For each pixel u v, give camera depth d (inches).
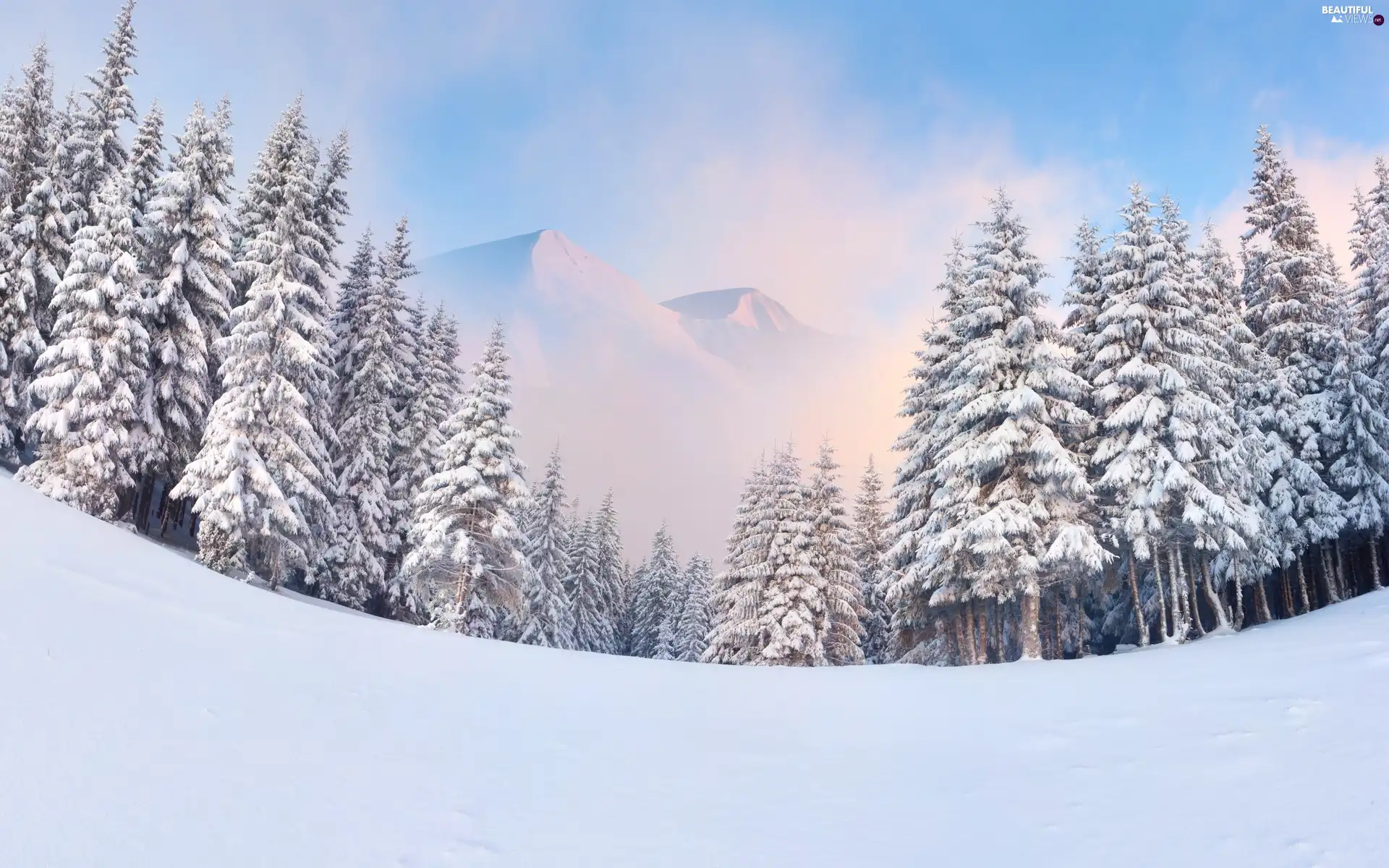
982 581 928.3
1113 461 983.0
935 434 1039.6
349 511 1290.6
